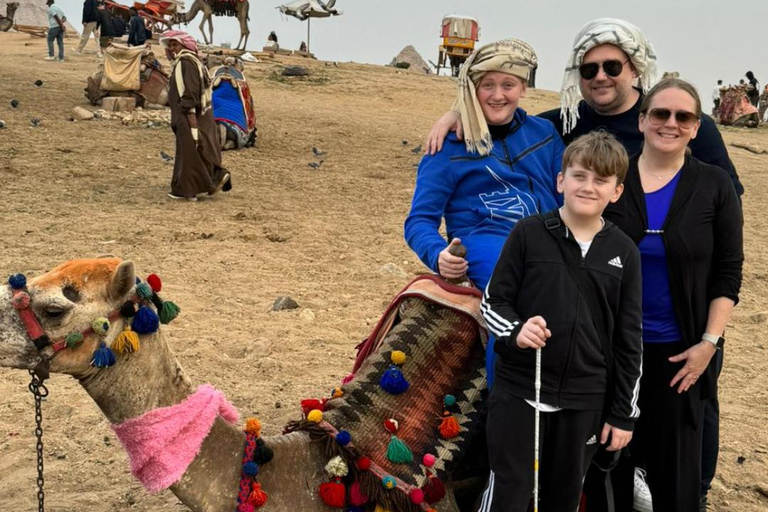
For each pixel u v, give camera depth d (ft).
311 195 49.01
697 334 14.60
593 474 15.08
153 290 13.23
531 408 13.24
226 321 28.02
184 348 25.49
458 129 16.12
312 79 104.32
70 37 128.47
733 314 32.58
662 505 15.08
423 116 87.71
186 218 41.01
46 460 19.76
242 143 61.21
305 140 66.95
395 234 41.04
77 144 56.54
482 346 15.39
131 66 69.56
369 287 32.55
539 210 16.06
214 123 45.75
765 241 45.88
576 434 13.29
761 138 93.97
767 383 26.07
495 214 15.81
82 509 17.92
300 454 13.85
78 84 79.61
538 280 13.33
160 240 36.88
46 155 52.47
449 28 148.36
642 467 15.62
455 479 15.56
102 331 12.55
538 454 13.07
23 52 104.63
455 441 14.82
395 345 15.06
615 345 13.47
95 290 12.75
